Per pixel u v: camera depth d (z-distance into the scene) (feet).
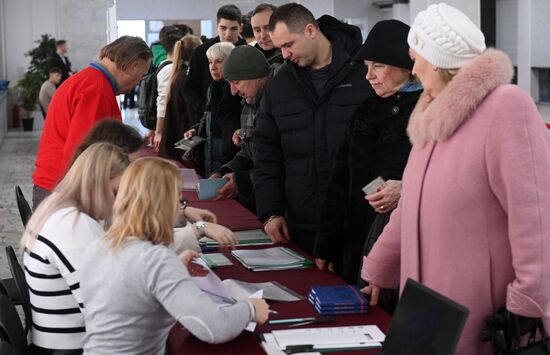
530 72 28.09
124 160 9.20
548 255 6.92
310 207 12.13
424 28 7.62
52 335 9.08
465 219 7.35
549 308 6.98
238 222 13.42
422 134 7.63
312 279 10.28
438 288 7.54
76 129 13.58
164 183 7.73
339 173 10.47
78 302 8.93
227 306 8.03
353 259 10.27
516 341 7.12
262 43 17.17
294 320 8.64
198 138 18.69
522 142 6.99
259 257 11.13
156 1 74.13
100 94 13.83
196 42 22.21
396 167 9.82
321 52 11.90
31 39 62.49
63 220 9.00
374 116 10.06
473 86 7.23
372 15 51.16
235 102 17.02
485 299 7.39
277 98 12.20
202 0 74.38
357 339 7.98
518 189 6.95
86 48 62.90
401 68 9.73
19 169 39.99
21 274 10.50
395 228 8.63
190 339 8.25
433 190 7.55
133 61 14.07
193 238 10.52
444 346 6.22
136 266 7.59
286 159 12.31
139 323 7.68
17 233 25.75
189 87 21.12
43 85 51.98
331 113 11.89
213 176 16.17
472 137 7.29
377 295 9.04
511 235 7.05
